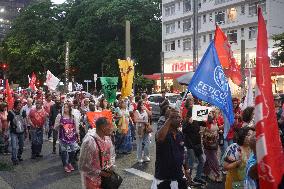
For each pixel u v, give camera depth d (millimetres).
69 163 11305
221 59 10164
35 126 13297
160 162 6066
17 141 12492
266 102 3273
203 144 9328
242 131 6066
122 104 13812
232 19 47062
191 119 9016
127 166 11695
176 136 6125
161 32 57656
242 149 6086
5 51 66500
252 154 4855
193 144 9023
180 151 6129
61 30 62812
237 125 8961
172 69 55844
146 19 55219
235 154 6094
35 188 9430
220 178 9445
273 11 43156
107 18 53812
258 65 3307
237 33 46656
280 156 3260
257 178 4250
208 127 9258
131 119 15055
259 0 43750
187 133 9008
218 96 7160
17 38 65500
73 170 11305
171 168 6016
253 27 44500
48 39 64812
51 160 12977
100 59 55094
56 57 60625
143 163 12109
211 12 50219
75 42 56000
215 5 49312
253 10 44469
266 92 3293
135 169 11266
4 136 14344
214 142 9289
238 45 46344
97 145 5859
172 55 55812
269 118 3268
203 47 51500
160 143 6043
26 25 64750
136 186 9375
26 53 62719
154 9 56000
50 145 16109
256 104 3281
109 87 13836
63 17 67375
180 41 54594
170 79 50156
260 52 3326
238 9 46344
